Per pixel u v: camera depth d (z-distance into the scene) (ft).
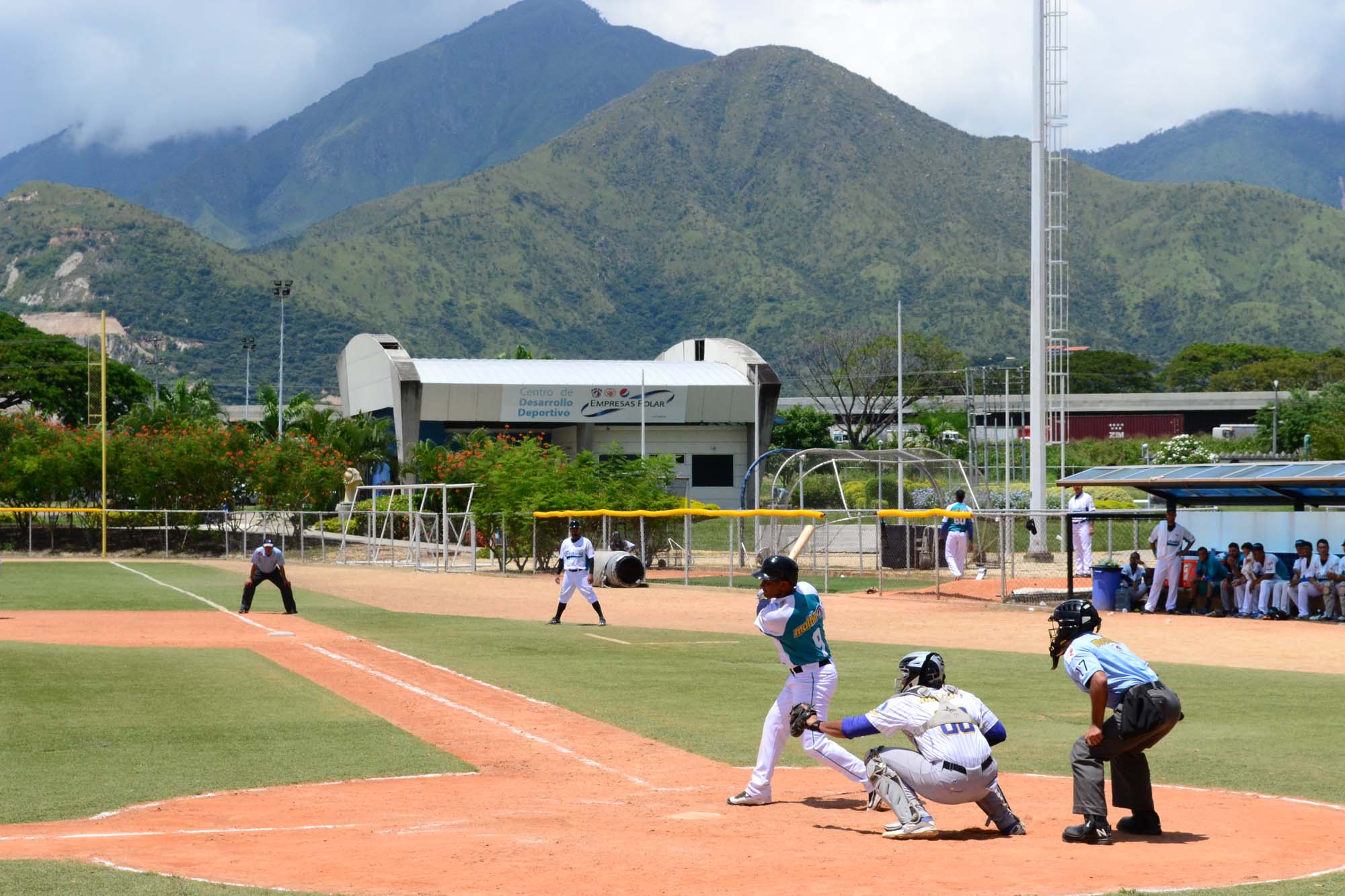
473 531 179.01
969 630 99.76
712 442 320.70
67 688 68.28
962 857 33.60
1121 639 93.97
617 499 175.52
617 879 31.09
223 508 229.86
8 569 179.83
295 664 78.54
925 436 442.50
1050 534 211.61
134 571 178.60
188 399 331.36
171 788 44.78
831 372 523.70
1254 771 46.93
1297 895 29.01
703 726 57.82
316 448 242.78
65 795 43.52
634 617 112.98
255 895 29.45
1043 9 183.83
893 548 165.89
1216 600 111.86
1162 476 115.85
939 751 35.96
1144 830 36.73
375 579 163.73
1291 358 612.70
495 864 32.78
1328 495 115.24
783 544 182.80
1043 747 52.16
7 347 379.96
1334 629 99.30
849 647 88.22
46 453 222.48
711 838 36.32
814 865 32.58
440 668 77.15
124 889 29.96
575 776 47.21
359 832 37.40
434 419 297.53
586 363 320.09
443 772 47.80
